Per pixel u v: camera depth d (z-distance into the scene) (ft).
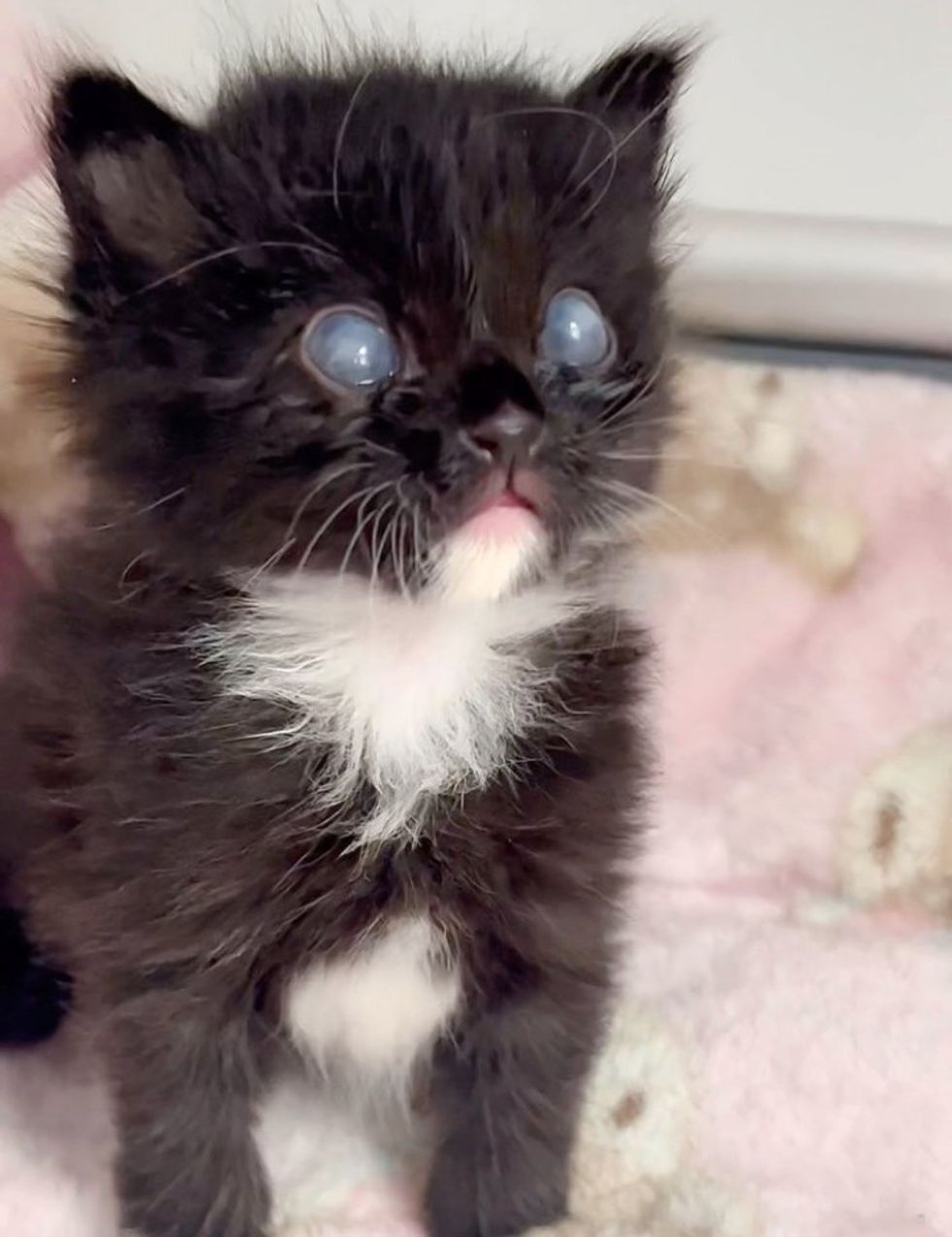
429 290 0.73
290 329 0.73
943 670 1.03
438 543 0.73
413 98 0.77
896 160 1.08
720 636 1.06
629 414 0.80
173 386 0.74
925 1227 0.84
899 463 1.03
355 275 0.73
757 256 1.03
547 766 0.80
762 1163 0.87
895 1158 0.87
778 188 1.09
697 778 1.07
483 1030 0.84
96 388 0.77
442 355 0.73
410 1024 0.84
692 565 1.05
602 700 0.82
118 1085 0.82
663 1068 0.90
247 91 0.79
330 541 0.73
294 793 0.77
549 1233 0.84
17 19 0.99
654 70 0.85
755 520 1.05
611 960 0.84
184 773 0.77
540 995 0.83
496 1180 0.85
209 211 0.75
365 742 0.78
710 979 0.96
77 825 0.80
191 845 0.77
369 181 0.74
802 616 1.06
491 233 0.74
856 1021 0.92
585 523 0.77
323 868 0.78
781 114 1.08
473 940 0.81
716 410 1.04
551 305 0.76
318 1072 0.88
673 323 0.89
